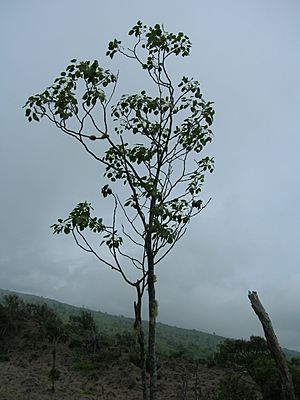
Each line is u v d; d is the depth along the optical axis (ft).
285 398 17.81
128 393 71.26
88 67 19.99
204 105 21.71
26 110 20.12
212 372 85.71
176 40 21.63
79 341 104.42
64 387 69.72
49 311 120.26
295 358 75.51
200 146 21.59
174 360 97.81
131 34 21.70
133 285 19.27
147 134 20.95
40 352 96.43
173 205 20.26
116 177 21.20
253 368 63.93
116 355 93.97
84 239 19.51
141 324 19.04
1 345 97.55
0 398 56.54
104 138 20.34
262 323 18.53
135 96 21.27
